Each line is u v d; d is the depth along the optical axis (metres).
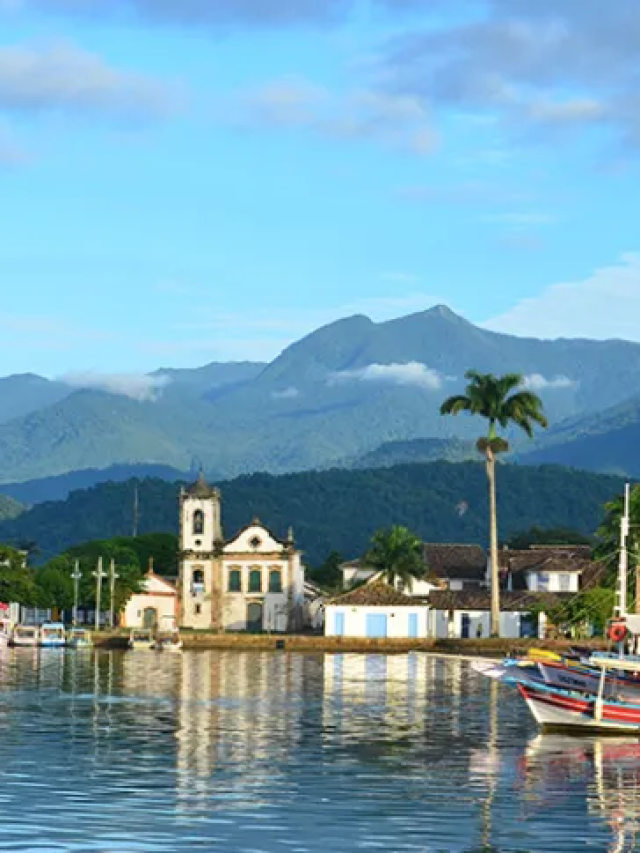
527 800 58.25
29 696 98.62
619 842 50.81
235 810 54.69
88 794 57.16
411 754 70.81
